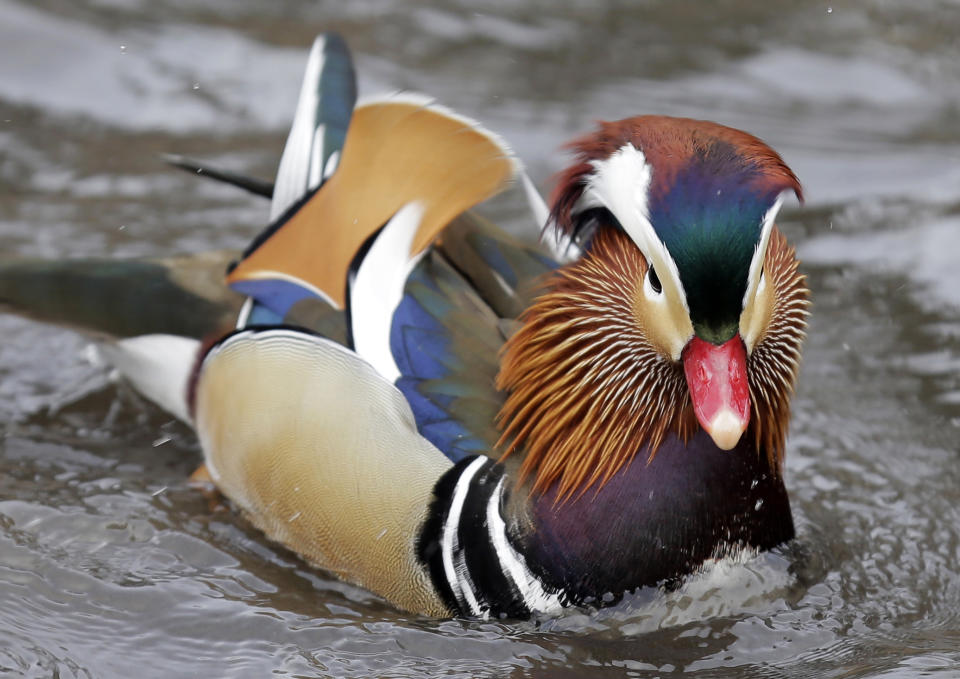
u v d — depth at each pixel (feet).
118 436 39.32
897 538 34.83
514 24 64.95
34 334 44.24
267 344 33.99
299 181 37.24
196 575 32.81
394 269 33.27
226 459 35.37
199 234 49.06
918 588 32.76
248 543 34.40
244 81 59.21
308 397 32.73
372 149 34.14
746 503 30.99
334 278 33.99
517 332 31.32
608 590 30.55
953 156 55.88
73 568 32.55
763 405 30.30
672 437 30.12
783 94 60.23
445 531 30.32
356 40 62.39
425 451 30.89
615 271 29.66
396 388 31.71
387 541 31.12
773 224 27.50
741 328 27.71
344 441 31.81
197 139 55.36
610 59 62.34
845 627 31.04
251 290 35.19
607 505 30.17
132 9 63.87
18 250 46.88
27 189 51.29
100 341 39.06
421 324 32.76
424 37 63.16
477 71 60.54
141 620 30.81
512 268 34.78
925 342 44.39
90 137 55.06
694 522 30.37
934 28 65.82
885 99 60.34
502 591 30.45
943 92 60.95
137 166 53.31
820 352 43.91
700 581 31.09
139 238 48.42
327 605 31.86
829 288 47.34
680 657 29.94
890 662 29.48
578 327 30.30
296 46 61.93
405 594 31.35
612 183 28.48
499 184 32.04
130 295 37.96
